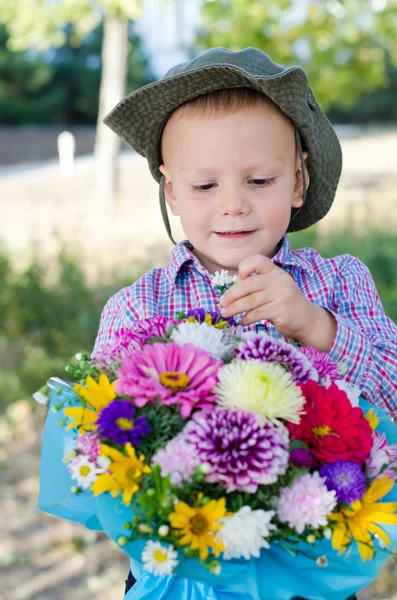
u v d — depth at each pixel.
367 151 17.11
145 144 1.51
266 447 0.95
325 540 1.01
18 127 23.59
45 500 1.09
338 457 1.01
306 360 1.12
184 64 1.46
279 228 1.35
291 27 7.80
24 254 6.01
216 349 1.09
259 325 1.42
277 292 1.22
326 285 1.48
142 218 8.68
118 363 1.10
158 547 0.94
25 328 4.87
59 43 8.86
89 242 7.33
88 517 1.07
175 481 0.94
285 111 1.32
